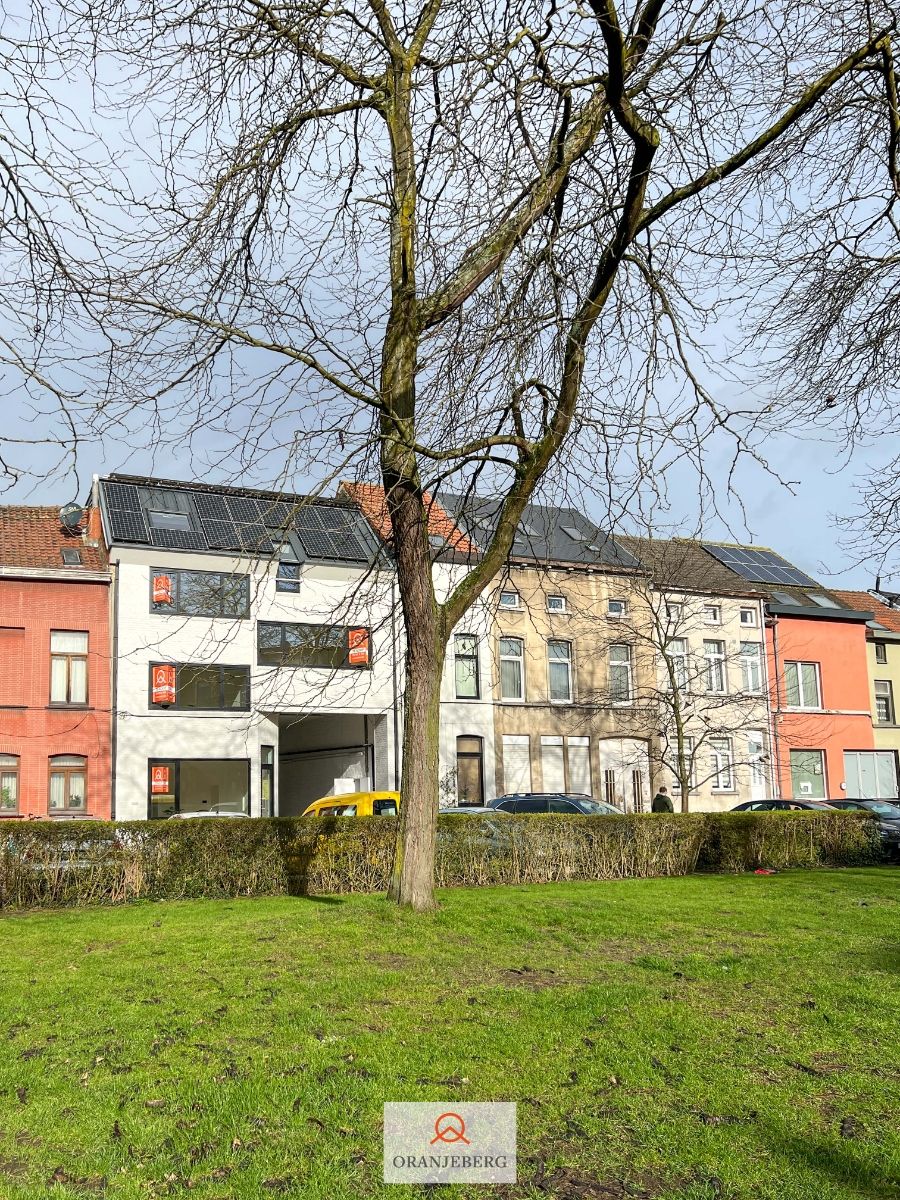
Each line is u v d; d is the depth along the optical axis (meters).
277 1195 4.27
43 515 29.83
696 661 35.94
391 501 10.03
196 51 9.10
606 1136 4.88
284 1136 4.84
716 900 12.16
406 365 10.09
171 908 12.72
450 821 15.17
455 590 10.65
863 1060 5.94
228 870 14.16
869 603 42.53
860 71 10.63
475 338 9.70
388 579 12.41
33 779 26.61
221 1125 4.97
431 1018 6.60
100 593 27.84
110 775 27.30
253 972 7.88
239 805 28.45
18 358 7.23
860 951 8.77
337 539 30.11
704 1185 4.38
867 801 26.55
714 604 36.28
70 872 13.71
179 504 29.59
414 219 10.02
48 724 26.89
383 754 30.86
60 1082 5.56
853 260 12.12
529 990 7.27
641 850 16.34
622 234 10.21
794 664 38.84
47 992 7.50
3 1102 5.30
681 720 30.42
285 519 10.02
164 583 27.72
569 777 33.69
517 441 10.45
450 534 11.44
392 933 9.15
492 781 32.34
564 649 34.41
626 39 9.63
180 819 14.38
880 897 12.55
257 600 12.27
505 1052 5.95
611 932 9.53
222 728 28.31
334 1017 6.64
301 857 14.30
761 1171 4.52
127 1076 5.61
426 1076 5.58
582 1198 4.30
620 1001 6.98
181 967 8.20
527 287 10.03
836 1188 4.35
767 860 17.48
